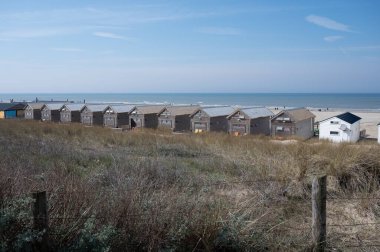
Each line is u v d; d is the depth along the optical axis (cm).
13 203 446
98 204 507
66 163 971
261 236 528
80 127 2330
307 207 689
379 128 3519
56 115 5331
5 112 5650
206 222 500
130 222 478
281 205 691
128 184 622
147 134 2123
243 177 849
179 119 4388
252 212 580
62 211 482
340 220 644
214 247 498
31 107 5525
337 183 785
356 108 11100
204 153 1366
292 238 543
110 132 2158
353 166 810
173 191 602
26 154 1066
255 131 3969
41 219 421
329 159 857
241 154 1228
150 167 886
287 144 1577
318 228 500
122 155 1180
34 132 1955
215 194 666
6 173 561
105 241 436
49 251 424
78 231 454
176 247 477
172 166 976
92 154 1182
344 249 539
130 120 4697
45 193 424
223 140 1852
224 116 4216
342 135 3653
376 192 736
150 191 596
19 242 404
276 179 779
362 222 636
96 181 737
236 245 503
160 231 475
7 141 1391
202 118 4156
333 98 19488
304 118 3838
